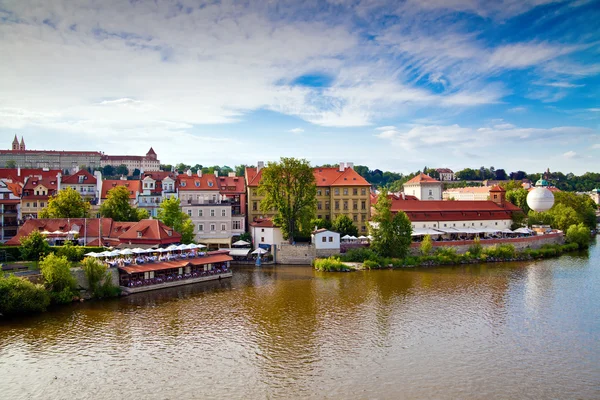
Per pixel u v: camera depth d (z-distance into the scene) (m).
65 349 49.72
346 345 51.31
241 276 88.19
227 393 40.25
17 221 103.75
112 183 125.81
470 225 127.25
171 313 62.72
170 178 118.62
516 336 54.06
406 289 76.75
